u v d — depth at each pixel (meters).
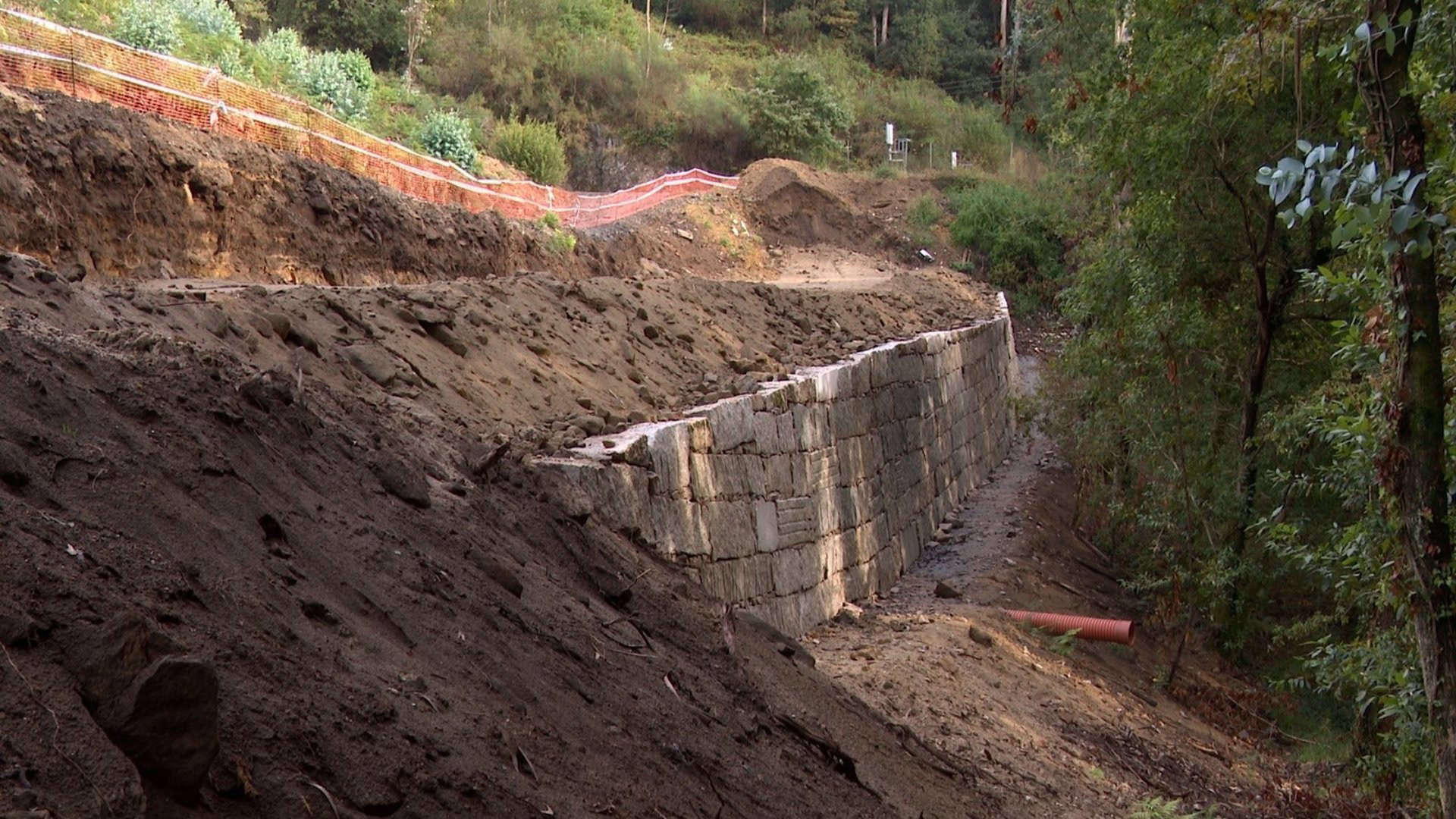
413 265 17.06
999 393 30.20
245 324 7.86
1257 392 16.06
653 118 45.12
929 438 21.03
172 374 4.91
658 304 16.02
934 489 21.09
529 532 7.04
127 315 6.56
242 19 33.44
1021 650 14.50
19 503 3.38
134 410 4.41
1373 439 6.98
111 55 14.77
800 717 7.40
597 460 9.20
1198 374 16.59
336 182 15.93
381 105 27.23
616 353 13.14
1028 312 40.50
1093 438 18.34
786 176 41.59
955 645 13.38
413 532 5.52
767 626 9.10
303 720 3.39
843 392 16.05
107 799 2.63
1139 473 17.70
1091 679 14.59
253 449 4.92
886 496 17.52
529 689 4.82
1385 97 5.30
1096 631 15.54
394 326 9.93
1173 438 16.41
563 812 3.97
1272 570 16.39
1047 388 20.98
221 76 16.95
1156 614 17.08
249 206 14.17
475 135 31.31
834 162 49.28
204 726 2.91
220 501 4.27
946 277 39.03
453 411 9.02
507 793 3.81
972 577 17.89
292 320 8.55
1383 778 10.20
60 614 3.04
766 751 6.35
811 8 62.44
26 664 2.85
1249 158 15.14
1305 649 17.81
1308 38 7.46
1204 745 13.77
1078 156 23.44
